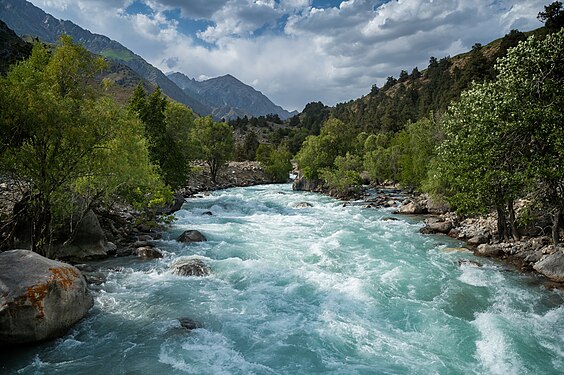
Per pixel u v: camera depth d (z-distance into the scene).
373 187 76.56
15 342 12.98
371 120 164.75
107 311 16.27
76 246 23.20
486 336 14.29
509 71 22.03
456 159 25.09
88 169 19.47
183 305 17.02
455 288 19.17
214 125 81.31
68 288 14.58
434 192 43.06
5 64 48.81
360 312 16.44
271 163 103.06
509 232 26.92
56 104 17.17
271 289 18.98
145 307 16.75
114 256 24.41
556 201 22.44
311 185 73.94
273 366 12.41
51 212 19.44
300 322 15.53
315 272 21.36
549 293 18.42
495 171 22.09
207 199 56.59
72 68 20.77
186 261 22.25
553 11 73.69
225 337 14.30
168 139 47.81
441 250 26.52
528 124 19.97
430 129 50.38
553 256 21.12
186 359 12.76
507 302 17.42
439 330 14.84
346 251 26.22
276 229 34.41
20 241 20.17
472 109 23.42
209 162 82.12
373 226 35.75
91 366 12.30
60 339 13.91
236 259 23.52
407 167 57.94
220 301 17.53
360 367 12.34
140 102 46.47
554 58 20.38
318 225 36.62
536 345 13.60
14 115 16.47
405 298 17.91
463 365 12.48
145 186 30.11
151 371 12.04
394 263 23.38
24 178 18.44
